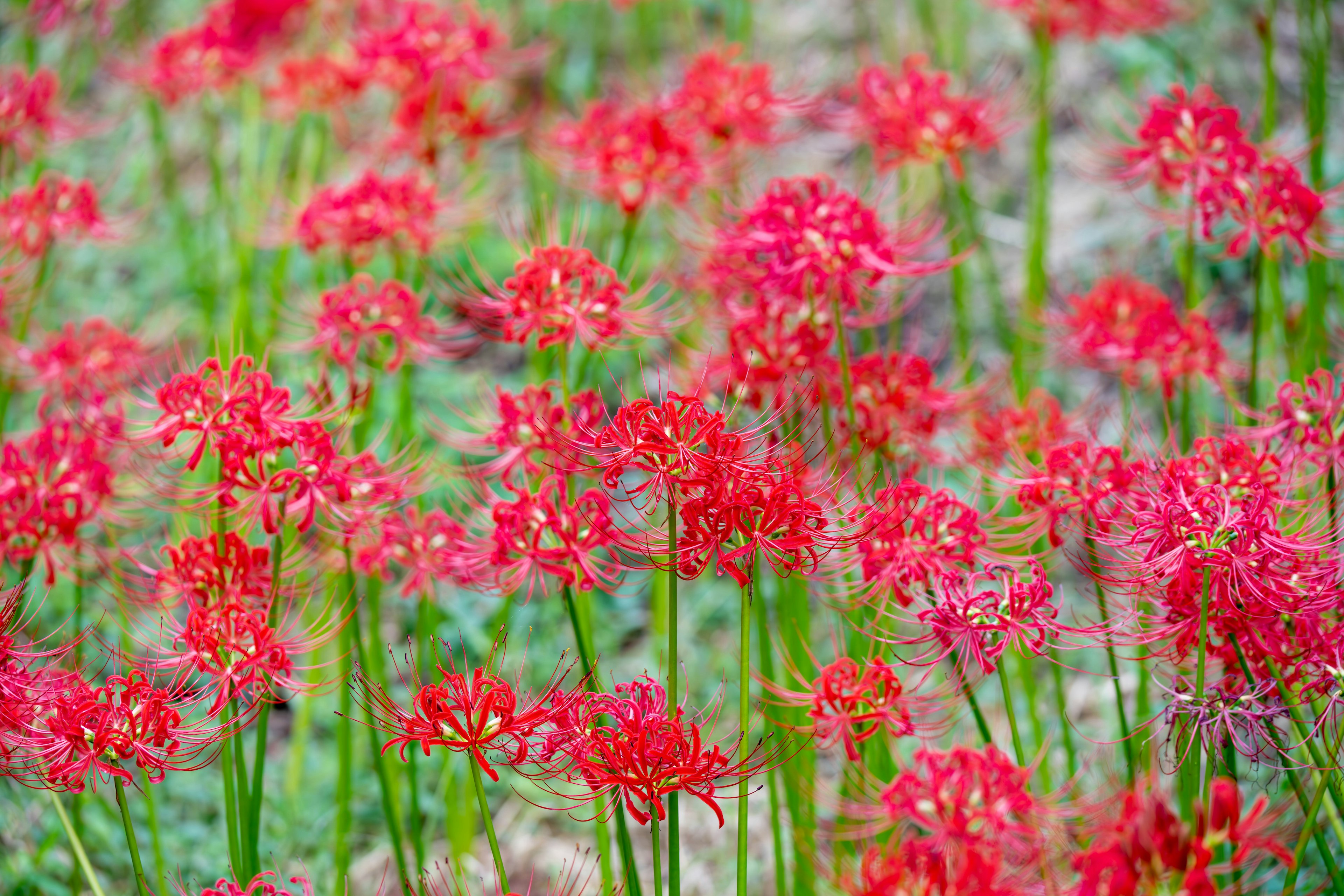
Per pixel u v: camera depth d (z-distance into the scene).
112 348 4.33
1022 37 7.36
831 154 6.88
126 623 4.29
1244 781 4.13
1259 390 4.65
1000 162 7.06
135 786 3.86
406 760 4.19
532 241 4.45
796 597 4.27
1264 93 4.68
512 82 6.90
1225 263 5.70
